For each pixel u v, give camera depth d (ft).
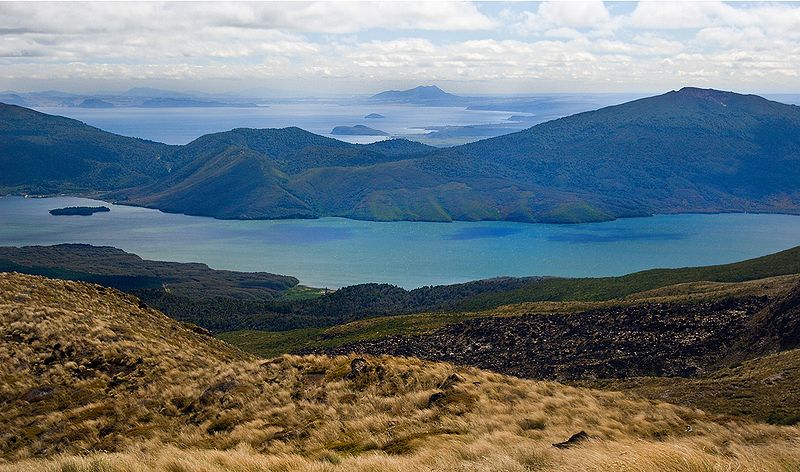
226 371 95.61
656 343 241.55
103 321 132.98
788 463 45.88
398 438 62.54
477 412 71.77
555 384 97.14
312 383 86.43
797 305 218.38
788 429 78.89
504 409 73.77
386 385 82.94
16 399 90.17
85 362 104.01
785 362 163.63
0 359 100.94
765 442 70.54
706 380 175.11
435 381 84.58
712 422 79.51
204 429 73.61
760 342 218.59
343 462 51.85
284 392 82.53
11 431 79.00
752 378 155.02
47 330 114.42
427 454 52.85
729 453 59.11
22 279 159.94
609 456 45.83
